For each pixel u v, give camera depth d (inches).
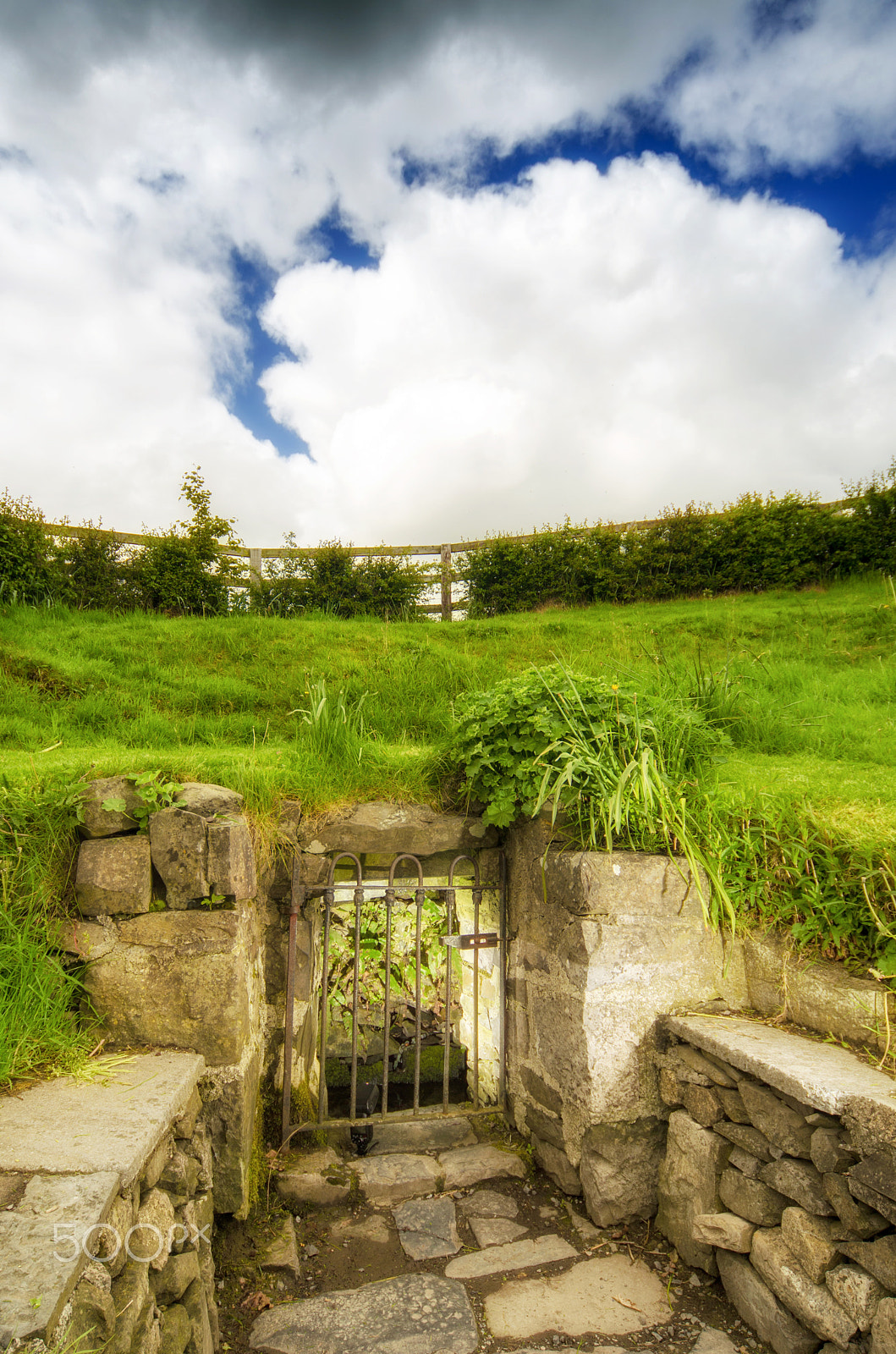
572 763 116.3
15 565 346.0
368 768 142.4
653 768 118.0
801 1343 79.0
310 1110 134.0
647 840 116.5
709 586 470.3
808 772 144.3
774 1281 82.6
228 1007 99.7
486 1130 137.1
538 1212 113.2
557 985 118.6
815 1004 99.8
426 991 203.3
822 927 100.7
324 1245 105.2
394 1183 117.8
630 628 370.9
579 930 110.2
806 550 451.5
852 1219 74.2
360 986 202.2
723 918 114.4
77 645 273.0
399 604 474.0
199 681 242.5
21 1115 73.9
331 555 472.4
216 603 426.9
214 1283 92.9
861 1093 75.5
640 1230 107.6
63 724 193.2
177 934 100.7
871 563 439.5
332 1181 115.8
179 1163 83.3
